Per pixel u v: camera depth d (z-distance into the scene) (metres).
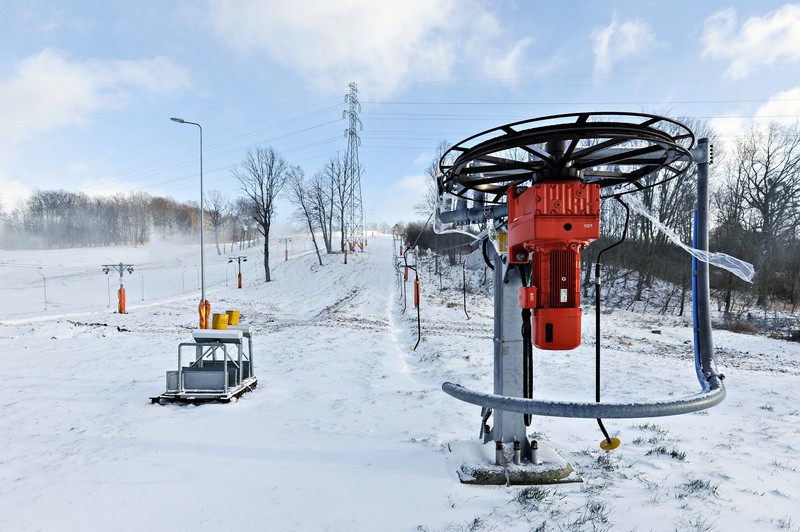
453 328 21.09
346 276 42.88
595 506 3.84
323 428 6.16
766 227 36.00
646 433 6.26
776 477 4.66
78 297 35.66
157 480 4.48
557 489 4.22
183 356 12.88
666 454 5.30
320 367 11.32
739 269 3.82
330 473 4.60
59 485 4.39
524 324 3.54
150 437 5.79
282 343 15.70
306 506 3.91
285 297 35.03
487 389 9.34
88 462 4.96
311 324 21.09
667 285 35.97
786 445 5.84
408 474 4.54
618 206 31.73
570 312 3.04
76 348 14.30
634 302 33.06
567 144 3.51
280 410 7.15
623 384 10.39
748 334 23.91
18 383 9.23
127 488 4.30
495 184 4.17
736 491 4.26
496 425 4.74
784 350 19.88
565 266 3.06
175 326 21.12
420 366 12.67
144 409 7.17
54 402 7.63
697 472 4.75
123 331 18.50
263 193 43.78
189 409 7.18
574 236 2.96
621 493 4.14
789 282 35.16
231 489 4.26
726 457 5.29
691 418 7.36
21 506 3.97
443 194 4.33
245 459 5.01
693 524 3.58
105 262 57.84
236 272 49.03
